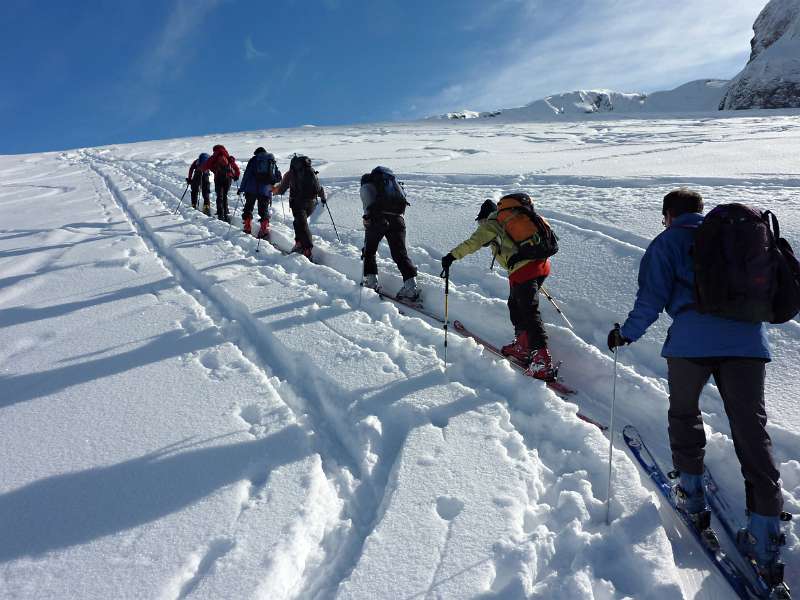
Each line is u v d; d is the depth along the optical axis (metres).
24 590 1.98
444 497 2.41
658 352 3.72
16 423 3.16
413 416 3.05
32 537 2.26
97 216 10.82
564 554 2.12
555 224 6.08
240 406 3.26
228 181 9.35
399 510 2.33
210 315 4.98
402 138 26.19
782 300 2.09
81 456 2.81
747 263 2.05
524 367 3.80
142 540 2.21
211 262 6.46
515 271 3.73
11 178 20.36
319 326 4.40
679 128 22.27
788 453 2.80
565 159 12.49
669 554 2.12
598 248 5.21
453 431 2.90
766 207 5.80
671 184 7.78
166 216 10.03
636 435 3.07
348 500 2.52
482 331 4.57
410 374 3.53
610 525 2.27
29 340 4.45
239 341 4.35
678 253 2.28
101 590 1.97
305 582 2.08
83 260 7.11
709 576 2.23
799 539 2.31
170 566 2.07
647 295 2.30
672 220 2.47
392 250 5.14
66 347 4.27
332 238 7.43
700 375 2.26
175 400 3.35
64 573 2.06
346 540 2.25
